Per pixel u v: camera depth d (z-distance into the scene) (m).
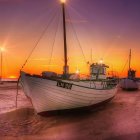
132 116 18.83
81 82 20.47
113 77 31.06
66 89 18.25
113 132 14.15
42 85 17.66
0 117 19.14
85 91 19.47
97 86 23.17
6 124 16.73
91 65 26.94
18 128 15.57
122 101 29.45
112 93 27.33
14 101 31.08
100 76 26.64
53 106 18.61
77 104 19.42
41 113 19.19
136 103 27.25
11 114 20.28
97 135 13.63
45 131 14.83
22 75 18.14
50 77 17.73
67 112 19.64
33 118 18.78
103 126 15.66
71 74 21.67
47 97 18.00
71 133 14.25
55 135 13.92
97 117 18.70
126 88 51.09
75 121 17.34
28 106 25.52
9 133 14.50
